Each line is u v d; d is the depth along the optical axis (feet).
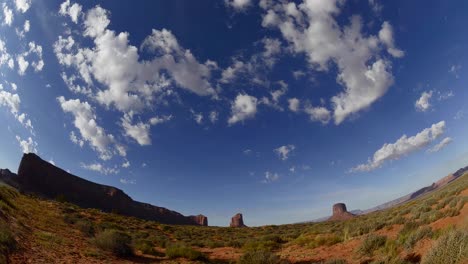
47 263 39.42
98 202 475.31
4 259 33.91
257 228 217.77
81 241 66.74
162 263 58.70
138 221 203.31
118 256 60.70
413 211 78.69
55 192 424.46
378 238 49.34
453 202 55.83
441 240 29.99
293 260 58.65
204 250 91.45
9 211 65.72
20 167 414.62
